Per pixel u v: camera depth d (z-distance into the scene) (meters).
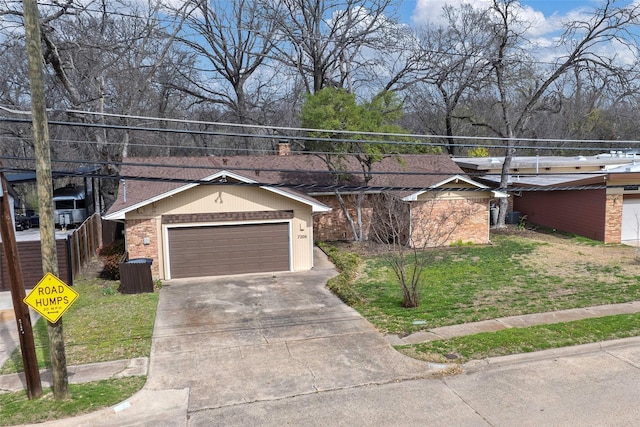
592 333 10.88
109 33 28.67
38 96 7.58
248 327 11.91
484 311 12.52
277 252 18.11
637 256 18.94
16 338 11.38
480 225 22.03
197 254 17.44
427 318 12.12
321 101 20.06
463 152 41.59
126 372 9.45
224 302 14.10
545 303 13.14
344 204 22.48
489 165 27.64
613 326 11.20
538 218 27.00
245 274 17.75
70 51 26.31
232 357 10.14
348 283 15.52
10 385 8.98
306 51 31.89
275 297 14.54
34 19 7.37
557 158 30.36
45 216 7.91
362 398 8.48
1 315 13.05
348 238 23.42
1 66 29.64
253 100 37.25
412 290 13.17
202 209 17.42
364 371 9.45
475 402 8.30
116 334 11.42
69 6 23.41
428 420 7.77
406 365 9.66
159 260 17.20
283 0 30.86
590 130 38.12
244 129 36.69
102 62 27.11
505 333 10.87
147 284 15.20
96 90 26.34
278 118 37.00
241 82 35.84
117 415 7.96
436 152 25.20
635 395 8.39
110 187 28.14
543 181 25.73
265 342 10.93
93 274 17.91
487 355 9.95
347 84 30.20
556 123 41.19
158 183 19.31
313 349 10.49
